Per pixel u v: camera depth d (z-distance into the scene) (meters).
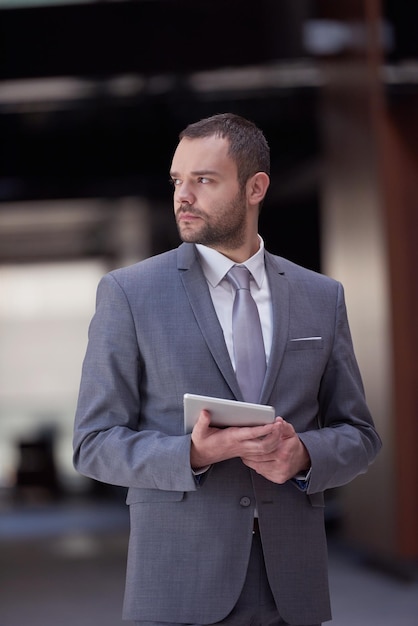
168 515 2.13
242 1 10.24
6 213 17.42
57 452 24.62
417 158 8.38
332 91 9.86
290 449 2.03
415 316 8.33
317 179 13.73
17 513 16.06
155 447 2.06
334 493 11.94
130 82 10.62
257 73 10.54
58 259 21.45
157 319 2.20
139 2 10.19
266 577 2.15
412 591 7.41
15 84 10.56
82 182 14.77
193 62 10.37
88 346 2.25
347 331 2.38
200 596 2.09
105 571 8.73
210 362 2.17
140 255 20.20
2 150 14.12
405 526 8.12
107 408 2.19
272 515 2.14
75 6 10.17
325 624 6.20
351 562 8.91
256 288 2.30
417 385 8.27
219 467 2.14
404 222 8.37
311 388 2.25
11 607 7.05
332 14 9.58
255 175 2.23
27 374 24.91
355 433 2.27
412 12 8.01
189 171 2.18
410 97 8.32
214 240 2.22
